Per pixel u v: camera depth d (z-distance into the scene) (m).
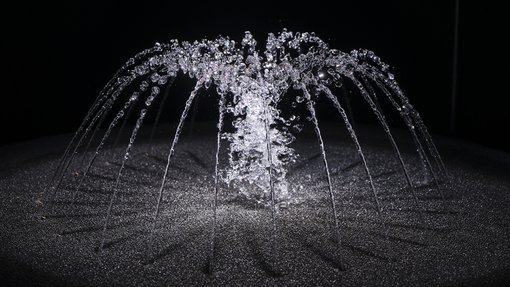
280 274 2.69
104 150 4.64
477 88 5.45
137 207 3.47
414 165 4.30
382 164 4.32
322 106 6.04
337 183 3.90
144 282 2.61
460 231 3.16
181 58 3.42
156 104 6.02
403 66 5.75
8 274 2.65
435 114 5.73
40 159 4.39
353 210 3.43
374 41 5.77
